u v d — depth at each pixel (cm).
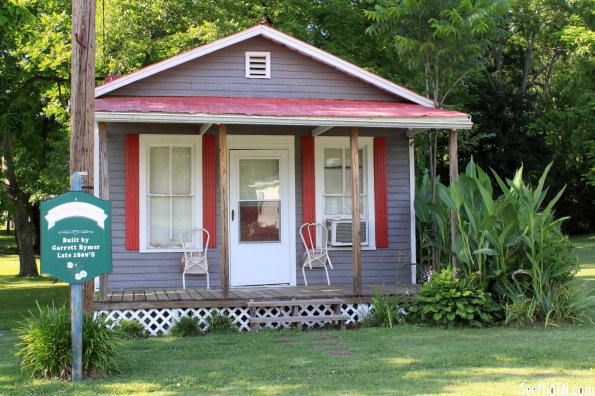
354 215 1023
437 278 993
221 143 983
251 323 969
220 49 1168
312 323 1005
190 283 1135
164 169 1140
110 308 955
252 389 616
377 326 987
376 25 1375
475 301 952
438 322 967
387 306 992
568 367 687
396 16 1332
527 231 980
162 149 1140
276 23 2186
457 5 1320
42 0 1933
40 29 1909
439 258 1145
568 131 2902
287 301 986
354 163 1022
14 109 1811
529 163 3200
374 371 685
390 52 2000
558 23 3328
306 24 2141
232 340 884
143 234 1120
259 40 1188
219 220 1152
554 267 982
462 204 1027
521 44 3544
